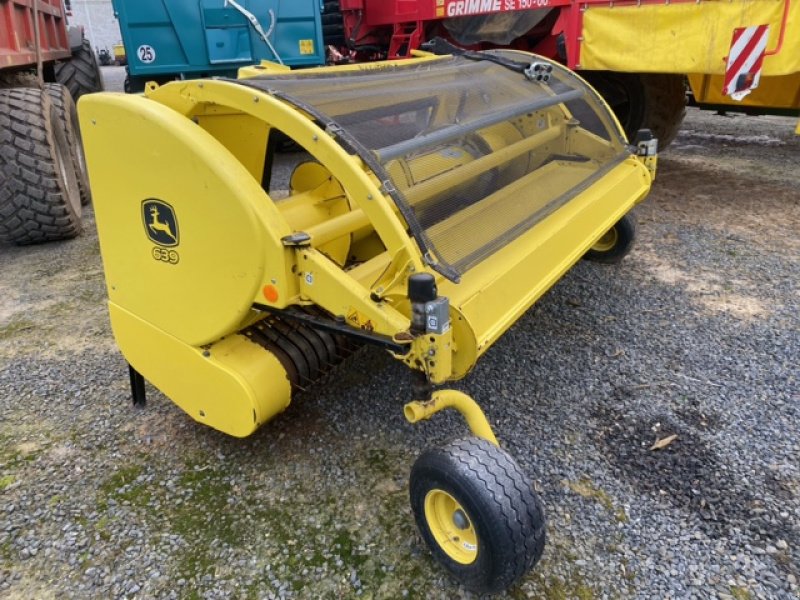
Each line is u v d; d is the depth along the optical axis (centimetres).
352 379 294
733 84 418
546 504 220
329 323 201
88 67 730
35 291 399
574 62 498
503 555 170
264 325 238
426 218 221
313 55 634
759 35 398
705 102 561
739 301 355
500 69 320
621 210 309
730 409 266
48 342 337
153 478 238
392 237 188
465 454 178
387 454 247
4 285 409
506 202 263
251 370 220
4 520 220
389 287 189
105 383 298
